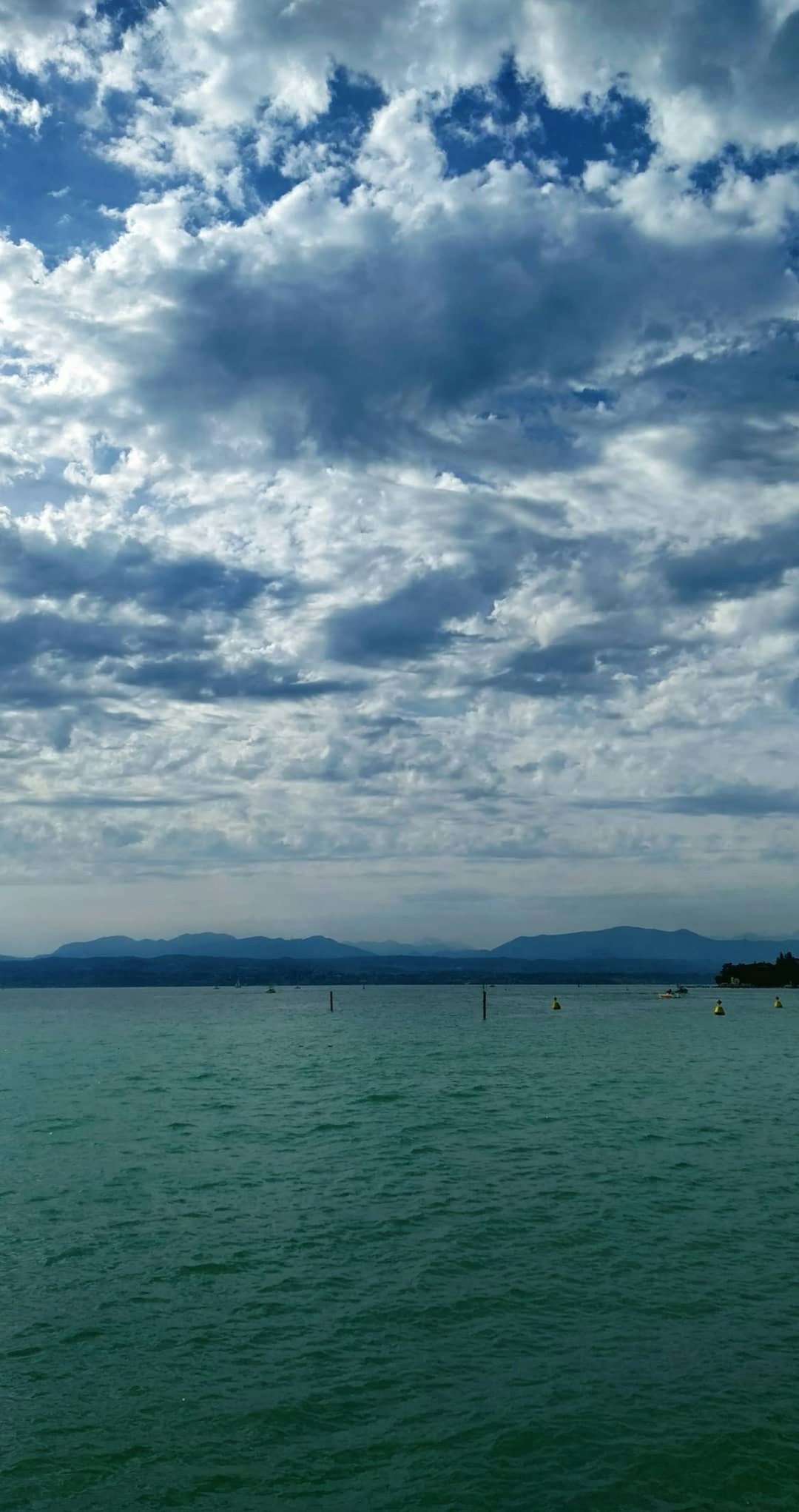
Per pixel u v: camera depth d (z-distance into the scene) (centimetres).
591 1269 2383
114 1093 5906
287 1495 1435
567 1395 1728
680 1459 1516
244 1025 14425
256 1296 2219
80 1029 13775
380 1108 5169
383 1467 1507
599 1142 4059
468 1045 9894
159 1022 15625
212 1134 4347
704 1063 7750
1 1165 3650
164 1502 1420
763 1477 1467
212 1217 2875
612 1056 8425
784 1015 16625
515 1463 1512
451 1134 4297
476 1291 2238
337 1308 2144
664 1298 2181
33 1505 1412
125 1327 2045
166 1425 1636
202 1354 1911
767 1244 2567
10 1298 2212
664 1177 3369
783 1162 3612
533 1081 6475
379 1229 2741
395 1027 13338
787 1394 1722
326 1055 8806
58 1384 1789
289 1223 2805
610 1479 1467
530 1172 3462
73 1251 2548
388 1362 1872
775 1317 2072
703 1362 1855
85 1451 1556
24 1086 6294
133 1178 3412
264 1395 1739
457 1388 1761
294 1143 4109
